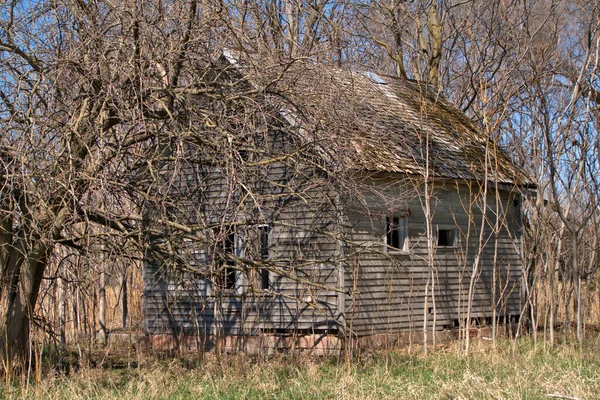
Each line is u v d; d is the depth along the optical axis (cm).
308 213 1591
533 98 1747
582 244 1898
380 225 1666
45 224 1116
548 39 2066
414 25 3328
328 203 1452
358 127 1446
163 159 1144
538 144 1864
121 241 1202
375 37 2778
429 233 1562
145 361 1427
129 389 1104
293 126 1266
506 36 2342
